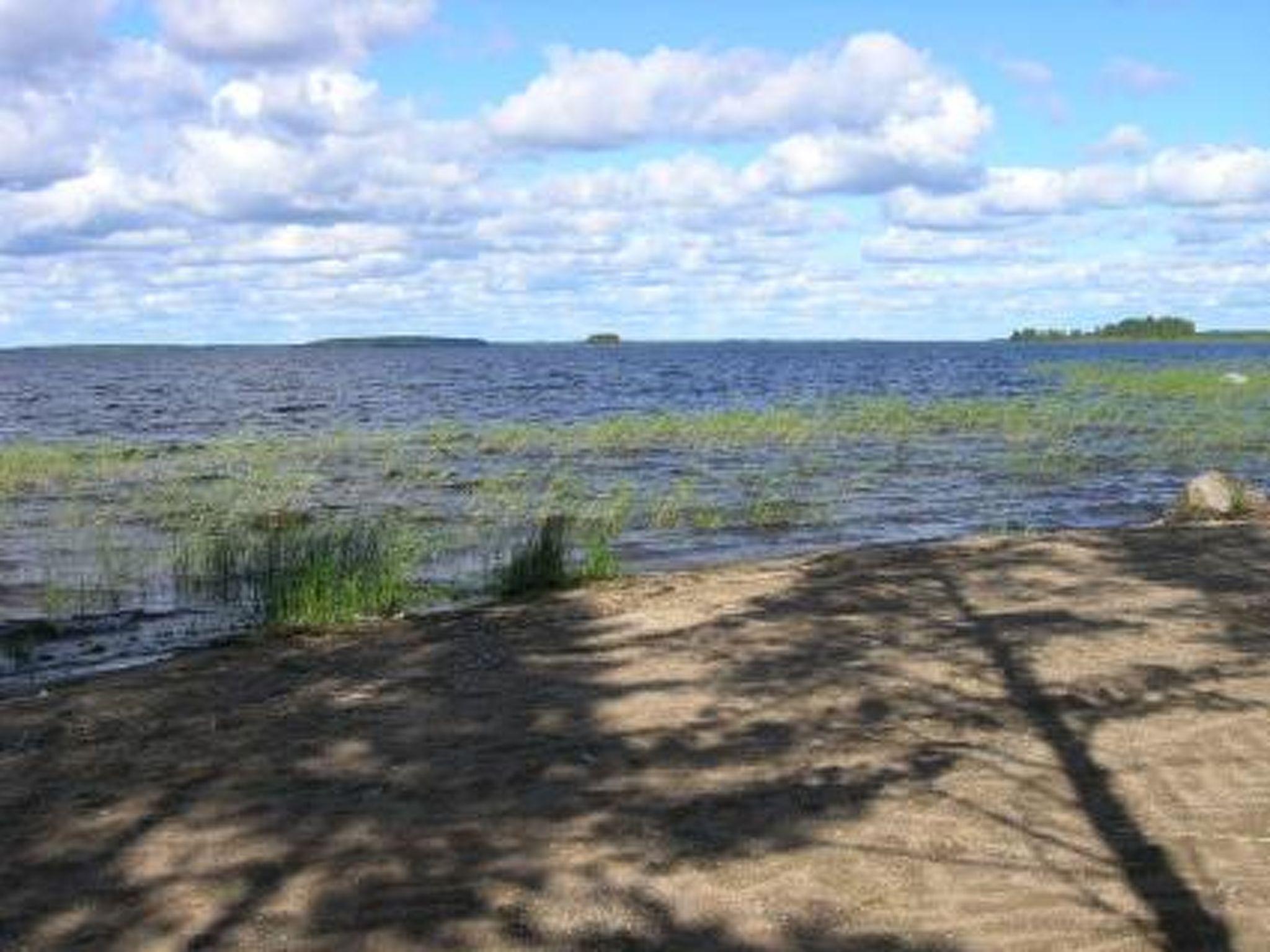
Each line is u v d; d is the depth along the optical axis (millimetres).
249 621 11977
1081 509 19875
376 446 28281
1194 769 6602
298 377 87250
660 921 5012
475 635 10422
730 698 8078
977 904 5113
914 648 9258
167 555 15117
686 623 10422
